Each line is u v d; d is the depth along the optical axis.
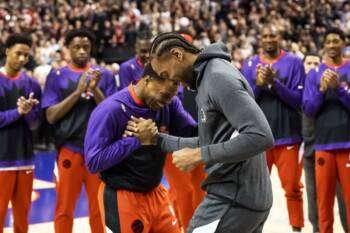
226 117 2.56
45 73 9.20
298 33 16.38
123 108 3.09
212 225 2.72
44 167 9.31
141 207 3.16
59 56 12.58
